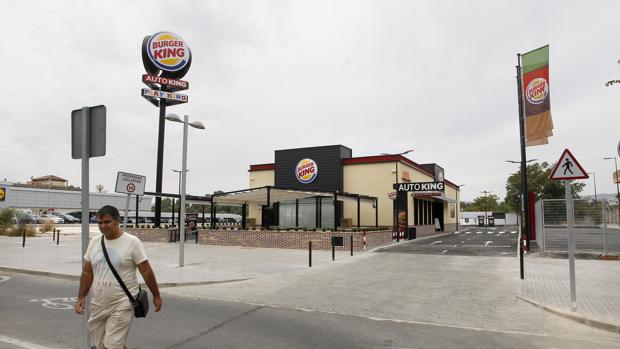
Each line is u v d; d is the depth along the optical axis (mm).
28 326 6660
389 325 7094
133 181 11883
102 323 3934
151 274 4043
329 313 7973
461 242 25672
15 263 14617
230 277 11969
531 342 6168
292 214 32500
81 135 4910
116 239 3957
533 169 63188
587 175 7855
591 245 17922
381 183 30891
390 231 26172
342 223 30625
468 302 8969
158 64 30172
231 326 6863
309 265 14539
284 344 5902
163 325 6859
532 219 23031
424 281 11594
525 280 11328
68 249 20172
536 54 18281
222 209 90188
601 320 7047
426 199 37625
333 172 31938
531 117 18234
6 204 65938
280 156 33938
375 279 11984
